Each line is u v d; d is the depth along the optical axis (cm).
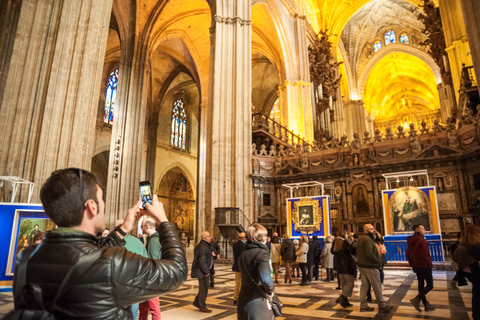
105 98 2875
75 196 133
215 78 1719
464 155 1460
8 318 93
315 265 1022
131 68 2355
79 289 112
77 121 991
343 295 609
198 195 2800
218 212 1499
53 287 112
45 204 132
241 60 1781
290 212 1556
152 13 2452
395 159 1642
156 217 162
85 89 1022
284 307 611
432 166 1548
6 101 953
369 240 578
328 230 1448
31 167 929
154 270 127
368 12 4494
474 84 1689
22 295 109
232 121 1680
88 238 130
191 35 2819
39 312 98
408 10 4347
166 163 3409
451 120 1562
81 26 1067
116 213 2061
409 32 4688
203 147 2905
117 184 2117
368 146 1730
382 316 535
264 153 1986
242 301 310
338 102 4250
